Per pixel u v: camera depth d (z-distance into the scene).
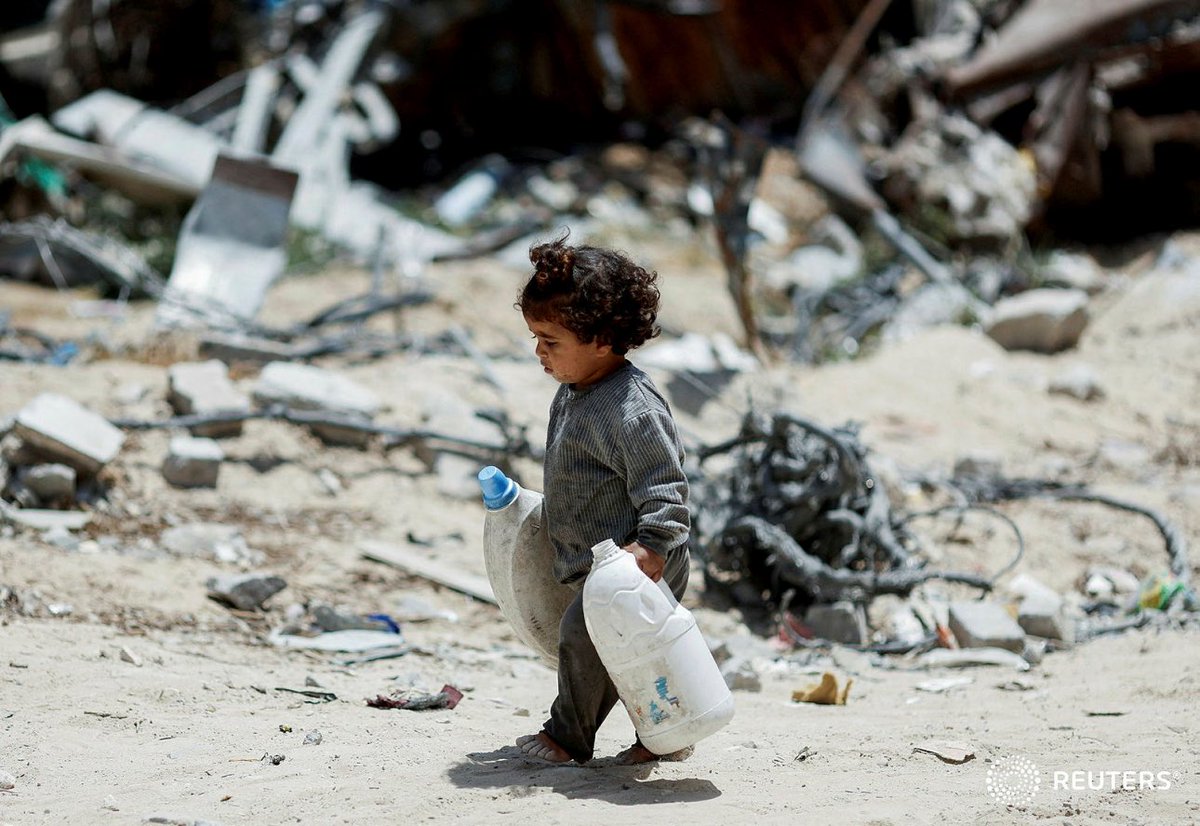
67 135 28.16
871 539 12.25
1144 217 29.44
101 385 15.03
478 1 34.34
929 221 27.72
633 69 36.31
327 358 17.75
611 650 6.26
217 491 13.48
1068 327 22.23
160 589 10.91
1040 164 27.83
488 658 10.45
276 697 8.54
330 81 30.95
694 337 20.53
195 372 14.94
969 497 15.41
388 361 17.89
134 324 19.61
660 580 6.36
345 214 27.62
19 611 9.88
